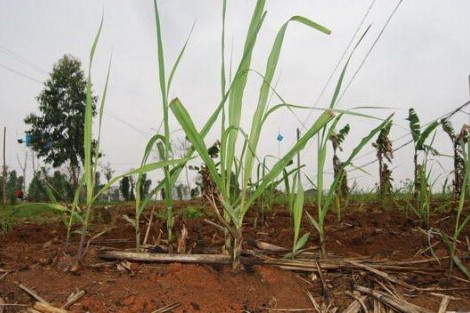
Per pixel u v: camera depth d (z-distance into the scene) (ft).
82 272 5.49
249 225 10.66
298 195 6.19
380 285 5.76
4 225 10.50
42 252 6.52
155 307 4.81
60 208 5.61
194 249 6.55
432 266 6.57
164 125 5.50
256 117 5.33
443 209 11.61
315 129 4.82
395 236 8.45
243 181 5.41
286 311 5.07
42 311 4.63
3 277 5.37
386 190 13.80
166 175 5.82
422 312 5.08
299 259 6.25
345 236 8.50
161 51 5.30
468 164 5.85
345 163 5.88
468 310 5.24
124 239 8.07
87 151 5.50
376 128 5.51
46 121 71.61
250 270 5.64
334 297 5.45
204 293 5.11
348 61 5.61
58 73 72.33
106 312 4.67
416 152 11.44
